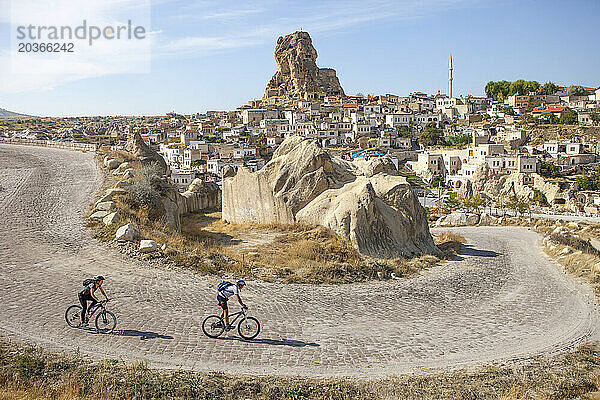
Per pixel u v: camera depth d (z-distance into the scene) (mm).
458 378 12211
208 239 25578
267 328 14648
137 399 10062
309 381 11414
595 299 21172
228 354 12586
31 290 16188
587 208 82875
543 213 78000
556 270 27984
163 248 21250
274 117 164250
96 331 13273
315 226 26781
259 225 28312
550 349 14750
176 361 11922
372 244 25547
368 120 147875
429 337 15141
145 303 15734
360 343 14133
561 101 164750
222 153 118812
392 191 30047
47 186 34406
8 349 11703
